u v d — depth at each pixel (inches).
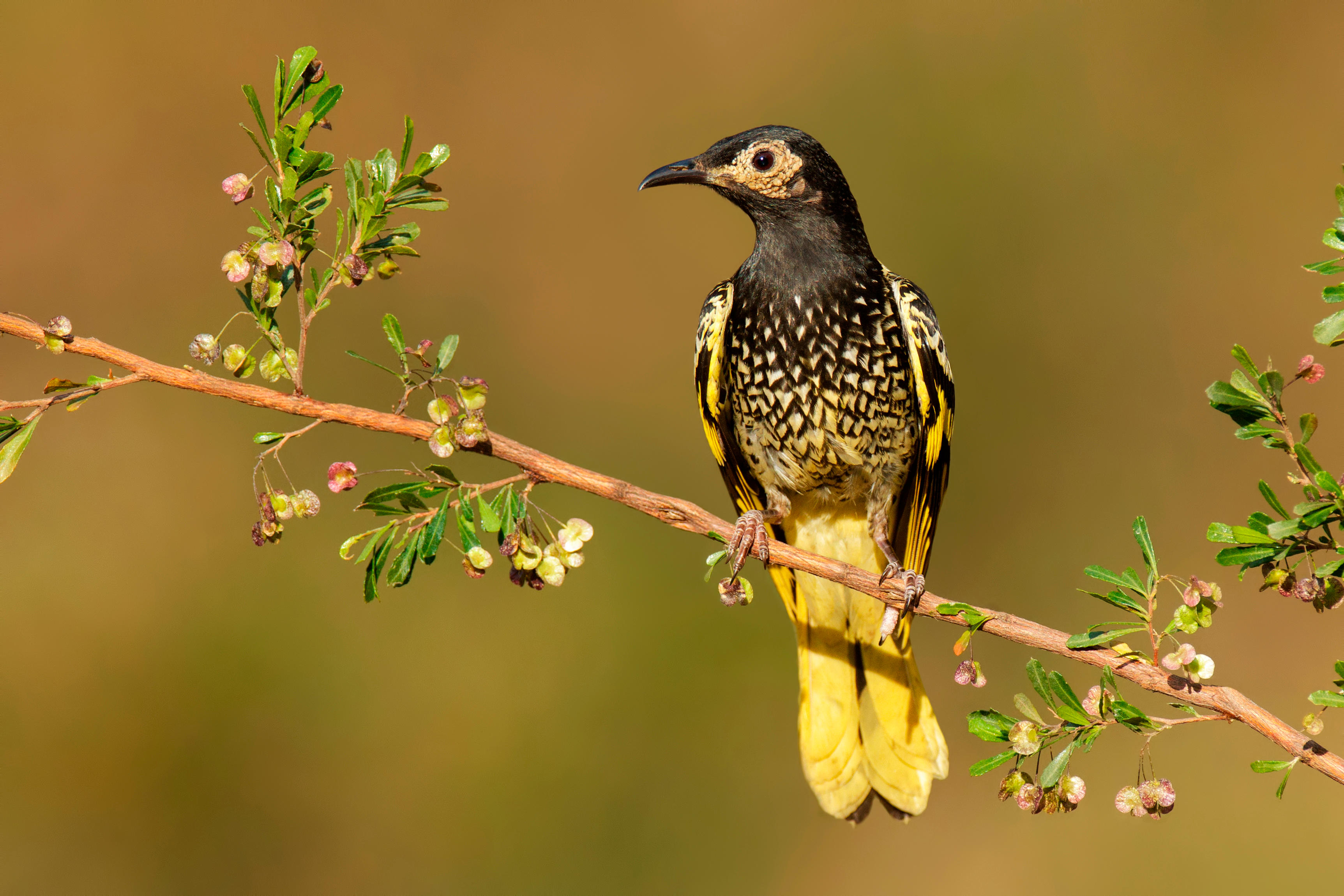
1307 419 165.2
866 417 277.7
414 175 190.4
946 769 268.7
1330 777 165.9
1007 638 186.4
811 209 276.4
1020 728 176.4
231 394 186.4
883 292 280.1
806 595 282.0
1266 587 174.1
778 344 275.9
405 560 188.9
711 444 301.6
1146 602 177.6
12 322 181.6
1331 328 163.8
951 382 286.0
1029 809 175.9
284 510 186.5
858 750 273.7
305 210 190.1
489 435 193.9
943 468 287.3
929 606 200.1
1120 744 452.1
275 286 189.3
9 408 180.4
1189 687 175.0
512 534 192.5
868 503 287.3
